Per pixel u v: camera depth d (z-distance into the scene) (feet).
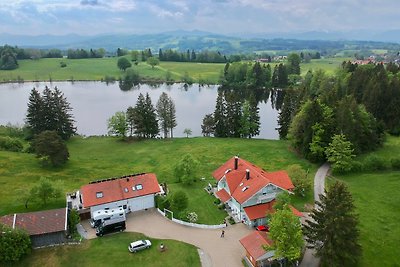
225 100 393.50
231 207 214.07
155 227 192.65
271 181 201.05
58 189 205.87
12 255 154.61
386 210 207.72
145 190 210.59
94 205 196.65
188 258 167.43
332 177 259.19
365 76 409.90
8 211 200.75
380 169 263.49
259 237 168.86
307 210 212.84
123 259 163.73
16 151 312.71
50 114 361.30
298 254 151.12
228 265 164.66
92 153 336.70
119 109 531.09
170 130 425.69
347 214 155.53
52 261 159.84
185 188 245.04
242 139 375.04
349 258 152.15
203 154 321.32
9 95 630.33
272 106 566.77
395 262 164.66
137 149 348.18
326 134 284.20
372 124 302.86
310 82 570.46
